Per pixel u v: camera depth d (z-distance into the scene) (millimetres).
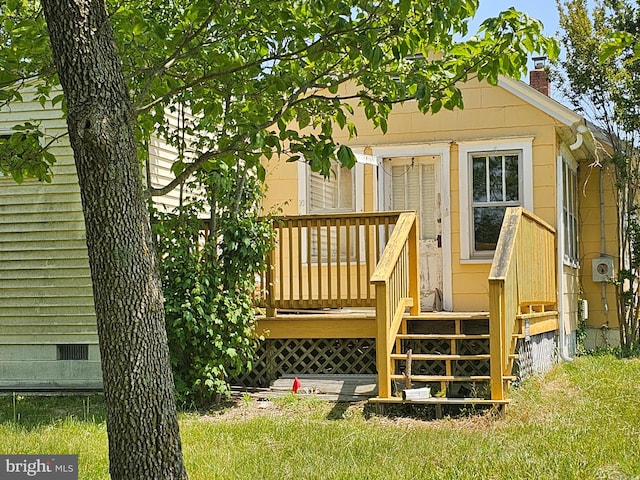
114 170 4109
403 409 8547
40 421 8234
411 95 5930
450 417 8234
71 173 10516
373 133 12977
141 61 6027
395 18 5254
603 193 15719
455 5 4953
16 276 10625
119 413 4133
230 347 9203
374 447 6809
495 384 8367
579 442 6742
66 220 10523
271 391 9789
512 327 9141
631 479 5641
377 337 8656
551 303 12125
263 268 9539
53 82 6199
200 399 9156
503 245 9172
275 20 5457
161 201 11031
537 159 12422
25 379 10562
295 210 12930
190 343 9125
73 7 4055
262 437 7312
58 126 10492
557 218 12430
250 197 9688
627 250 15625
